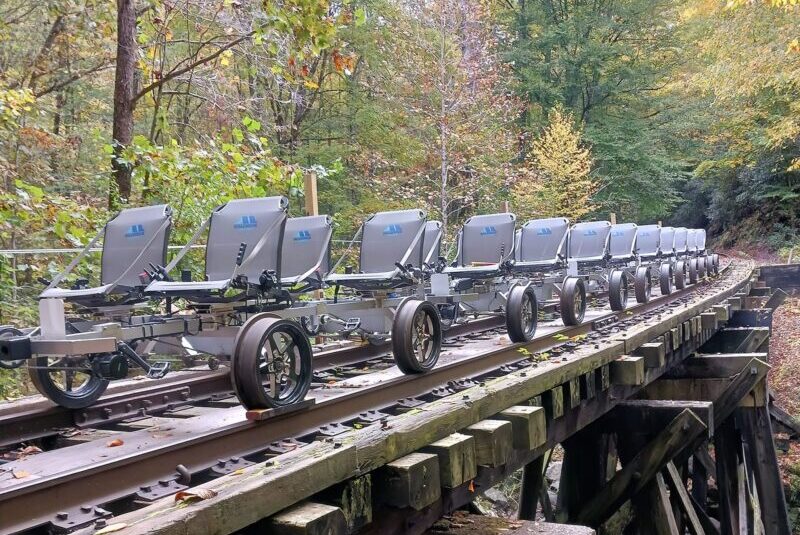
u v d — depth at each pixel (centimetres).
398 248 698
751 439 937
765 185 3036
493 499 1090
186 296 484
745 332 1316
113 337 435
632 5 3209
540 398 546
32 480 326
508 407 485
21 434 450
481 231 923
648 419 727
